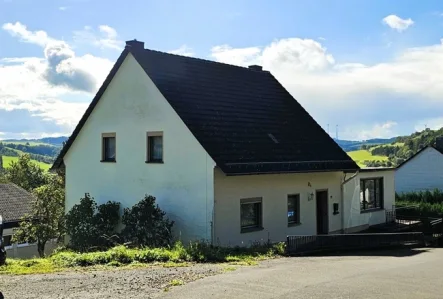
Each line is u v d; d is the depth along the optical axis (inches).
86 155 946.7
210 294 362.6
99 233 828.0
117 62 869.8
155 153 834.8
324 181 948.6
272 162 814.5
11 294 370.9
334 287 392.8
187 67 915.4
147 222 757.9
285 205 861.8
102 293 367.9
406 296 365.4
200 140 753.0
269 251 651.5
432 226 1146.0
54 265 522.6
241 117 880.9
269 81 1075.3
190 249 587.2
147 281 412.8
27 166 2249.0
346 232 999.0
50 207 1022.4
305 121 1024.9
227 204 762.2
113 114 895.7
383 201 1117.1
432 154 1884.8
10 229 1248.2
